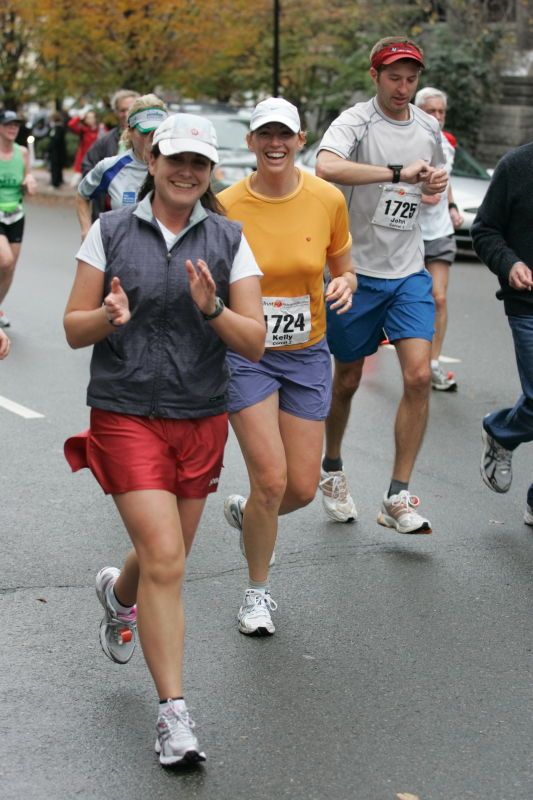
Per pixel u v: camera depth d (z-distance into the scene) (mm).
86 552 9109
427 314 9516
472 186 28125
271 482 7598
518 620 8023
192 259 6199
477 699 6875
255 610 7707
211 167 6156
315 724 6527
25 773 5945
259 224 7773
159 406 6230
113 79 41094
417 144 9547
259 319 6336
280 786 5891
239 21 41781
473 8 40781
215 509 10234
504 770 6105
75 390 14359
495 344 18062
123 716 6562
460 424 13336
